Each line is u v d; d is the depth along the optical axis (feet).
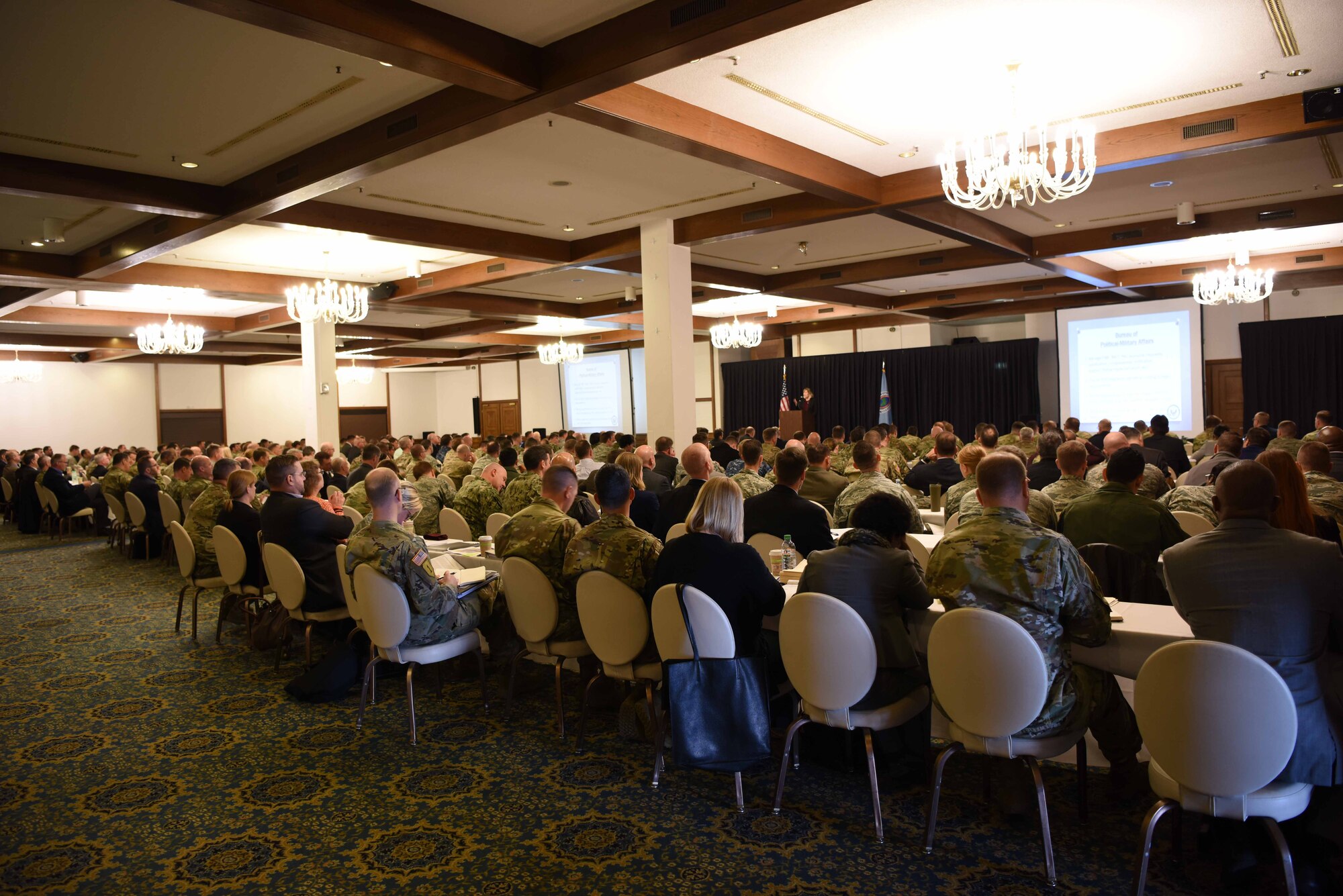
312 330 41.70
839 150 21.65
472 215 26.78
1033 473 19.24
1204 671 6.57
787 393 63.93
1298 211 28.45
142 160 19.80
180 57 14.49
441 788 10.75
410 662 12.51
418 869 8.82
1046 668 8.03
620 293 45.78
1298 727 6.77
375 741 12.39
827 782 10.67
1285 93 18.15
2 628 20.22
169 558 29.25
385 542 12.10
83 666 16.69
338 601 15.10
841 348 64.69
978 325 61.72
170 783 11.10
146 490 29.76
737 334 55.31
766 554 13.29
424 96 16.75
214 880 8.72
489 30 14.25
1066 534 12.67
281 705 14.12
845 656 8.84
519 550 12.29
